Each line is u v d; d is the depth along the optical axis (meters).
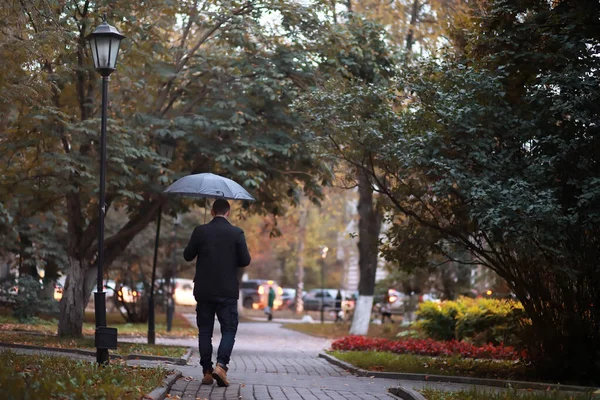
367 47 22.70
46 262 33.03
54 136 18.64
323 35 21.17
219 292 11.15
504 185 13.81
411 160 14.49
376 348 22.33
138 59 20.22
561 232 13.38
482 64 15.40
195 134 20.92
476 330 24.00
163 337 28.70
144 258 38.78
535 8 15.30
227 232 11.35
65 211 25.52
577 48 14.16
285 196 23.83
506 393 10.30
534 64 15.02
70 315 21.34
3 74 14.59
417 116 15.37
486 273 28.30
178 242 41.16
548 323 15.45
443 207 16.02
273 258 79.94
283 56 21.50
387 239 17.66
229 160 20.66
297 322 51.88
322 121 16.05
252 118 21.03
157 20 22.05
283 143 21.41
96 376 9.45
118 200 21.52
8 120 20.00
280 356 21.94
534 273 15.27
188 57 21.77
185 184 12.28
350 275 65.88
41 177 20.53
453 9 27.36
